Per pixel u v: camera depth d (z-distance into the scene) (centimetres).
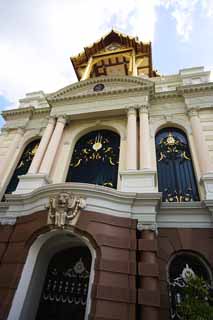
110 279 659
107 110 1309
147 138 1106
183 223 832
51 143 1225
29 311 760
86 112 1343
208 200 821
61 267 939
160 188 1026
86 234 756
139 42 1925
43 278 887
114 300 623
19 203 930
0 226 890
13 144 1415
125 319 595
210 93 1292
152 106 1361
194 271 764
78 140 1360
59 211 794
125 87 1402
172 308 694
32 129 1503
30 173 1088
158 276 677
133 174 944
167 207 861
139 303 621
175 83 1518
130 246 730
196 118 1191
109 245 725
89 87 1493
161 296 694
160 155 1165
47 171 1098
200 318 571
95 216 783
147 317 596
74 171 1197
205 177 927
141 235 763
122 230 768
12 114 1625
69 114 1366
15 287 707
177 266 786
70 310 831
